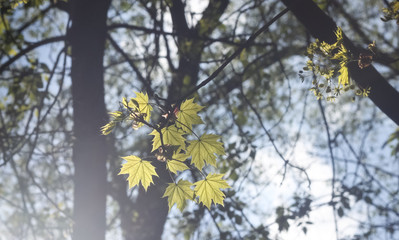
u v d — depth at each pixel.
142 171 2.51
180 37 8.44
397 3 2.70
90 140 6.84
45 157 8.64
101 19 6.95
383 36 11.05
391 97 3.66
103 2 6.93
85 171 6.85
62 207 9.01
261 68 9.02
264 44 8.62
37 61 7.83
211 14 8.30
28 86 8.13
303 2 3.79
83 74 6.86
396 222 8.80
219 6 8.58
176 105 2.55
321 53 2.81
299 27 10.34
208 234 8.20
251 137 8.09
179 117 2.54
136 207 8.66
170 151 2.47
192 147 2.50
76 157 6.94
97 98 6.89
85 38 6.90
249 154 7.80
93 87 6.88
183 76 8.42
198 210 7.74
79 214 6.86
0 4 5.94
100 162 6.91
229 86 9.35
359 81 3.65
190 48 8.15
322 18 3.79
